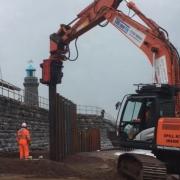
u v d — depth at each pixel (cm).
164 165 1825
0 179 2088
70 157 3766
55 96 2991
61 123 3494
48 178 2184
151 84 1997
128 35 2422
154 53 2275
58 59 2858
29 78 6394
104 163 3369
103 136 7162
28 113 4266
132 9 2439
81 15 2789
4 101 3581
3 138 3541
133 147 2005
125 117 2047
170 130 1855
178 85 2078
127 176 1967
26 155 2816
